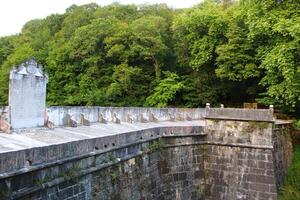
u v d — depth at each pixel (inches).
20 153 435.5
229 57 1631.4
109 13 2699.3
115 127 912.9
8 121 663.8
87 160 589.0
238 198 1018.7
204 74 1851.6
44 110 761.6
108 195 659.4
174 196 960.3
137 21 2208.4
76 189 559.8
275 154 1055.6
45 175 482.0
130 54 1996.8
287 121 1349.7
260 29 1336.1
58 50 2225.6
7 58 2635.3
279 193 1022.4
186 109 1355.8
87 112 912.3
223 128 1061.8
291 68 1216.2
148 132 852.6
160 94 1884.8
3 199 405.4
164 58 2094.0
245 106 1690.5
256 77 1686.8
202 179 1059.9
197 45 1815.9
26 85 703.7
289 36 1283.2
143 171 822.5
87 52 2105.1
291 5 1323.8
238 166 1032.2
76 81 2177.7
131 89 1988.2
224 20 1716.3
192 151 1045.8
